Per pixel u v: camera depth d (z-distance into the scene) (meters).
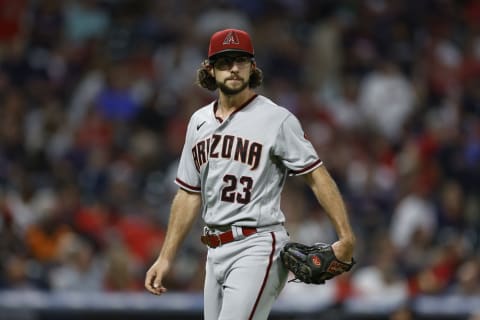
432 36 69.50
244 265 21.31
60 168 48.38
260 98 21.98
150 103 54.94
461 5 73.25
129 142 52.59
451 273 45.16
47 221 44.31
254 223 21.39
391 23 69.12
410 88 63.06
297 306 38.62
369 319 38.59
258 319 21.42
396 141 59.00
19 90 55.59
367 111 60.84
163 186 50.31
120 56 60.72
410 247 46.81
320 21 68.94
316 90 62.88
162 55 61.22
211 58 21.53
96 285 42.12
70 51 59.88
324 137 56.25
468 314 38.81
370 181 52.81
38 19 61.75
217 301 22.03
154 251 45.09
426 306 38.91
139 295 38.97
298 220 46.09
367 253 46.62
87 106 55.62
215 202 21.69
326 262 21.14
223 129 21.69
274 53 63.16
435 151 56.75
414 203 50.19
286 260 21.39
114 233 45.78
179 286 42.44
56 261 42.69
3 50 58.62
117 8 64.50
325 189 21.31
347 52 65.38
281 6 67.56
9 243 42.25
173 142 53.28
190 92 56.69
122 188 48.28
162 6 65.00
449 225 51.28
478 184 56.34
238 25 63.88
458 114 62.12
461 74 66.75
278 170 21.73
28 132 52.94
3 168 48.16
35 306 38.12
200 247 44.78
